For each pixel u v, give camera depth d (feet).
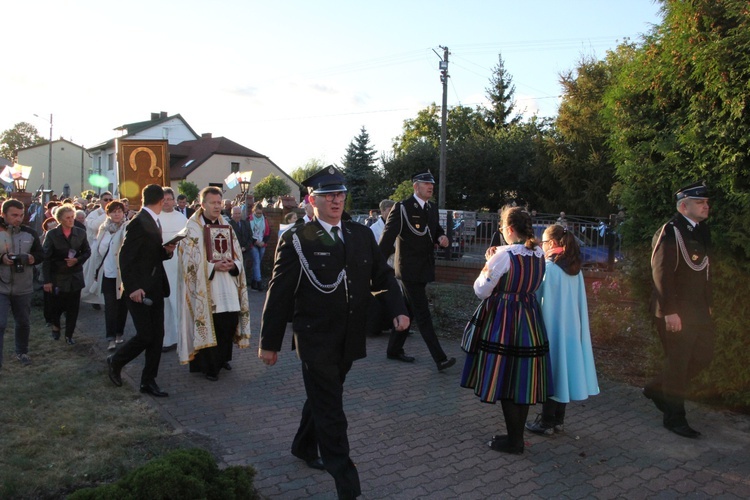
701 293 14.82
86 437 14.07
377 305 25.61
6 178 55.42
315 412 11.11
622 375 20.25
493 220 37.14
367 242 11.93
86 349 22.58
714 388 17.01
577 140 96.53
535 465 13.29
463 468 13.08
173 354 22.49
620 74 19.45
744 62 15.08
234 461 13.12
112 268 22.50
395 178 119.44
